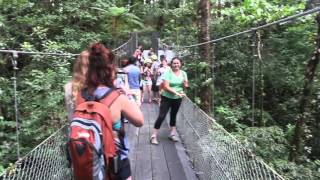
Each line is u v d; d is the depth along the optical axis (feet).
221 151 10.25
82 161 6.20
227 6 33.99
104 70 6.96
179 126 21.91
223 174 9.85
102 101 6.79
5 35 25.26
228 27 28.99
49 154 8.71
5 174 6.83
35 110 17.85
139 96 21.76
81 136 6.24
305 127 20.66
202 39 26.55
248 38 27.89
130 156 16.93
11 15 27.48
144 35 69.21
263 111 24.29
